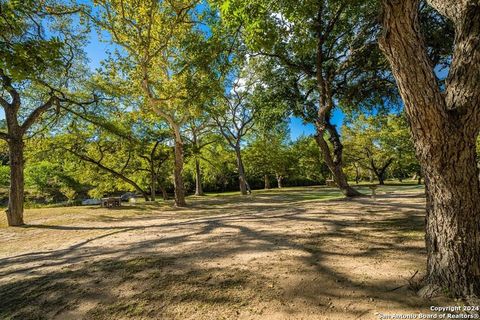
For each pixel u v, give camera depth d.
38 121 14.45
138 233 8.00
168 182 33.41
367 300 2.99
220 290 3.53
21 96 13.49
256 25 5.27
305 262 4.25
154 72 16.34
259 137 33.00
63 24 11.82
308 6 6.10
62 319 3.16
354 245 4.95
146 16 12.38
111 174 22.89
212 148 31.58
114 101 15.84
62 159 19.02
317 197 19.36
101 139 18.89
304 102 14.73
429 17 10.41
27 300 3.71
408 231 5.70
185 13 12.33
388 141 28.66
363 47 10.82
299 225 7.18
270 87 15.34
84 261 5.24
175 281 3.91
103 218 12.13
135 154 21.73
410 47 2.61
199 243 6.04
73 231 9.16
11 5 4.59
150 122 20.64
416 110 2.76
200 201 20.30
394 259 4.10
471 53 2.60
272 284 3.57
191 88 12.23
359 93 13.37
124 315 3.13
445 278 2.90
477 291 2.74
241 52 10.26
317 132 13.94
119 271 4.49
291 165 39.19
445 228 2.91
